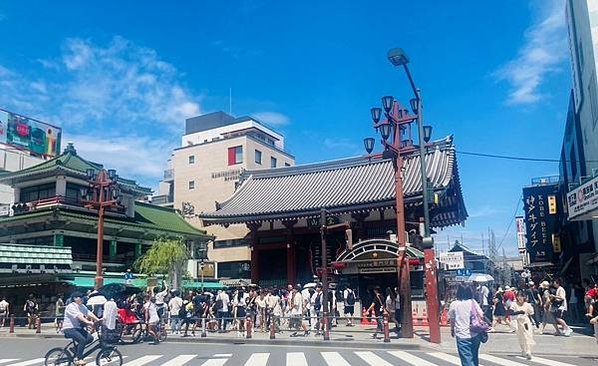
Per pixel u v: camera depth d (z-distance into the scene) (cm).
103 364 1303
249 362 1443
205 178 7050
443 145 3192
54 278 3456
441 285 3106
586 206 2039
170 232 4797
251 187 3769
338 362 1422
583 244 3459
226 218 3206
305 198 3266
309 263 3083
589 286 2189
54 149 6184
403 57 1708
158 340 2036
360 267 2506
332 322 2516
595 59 2636
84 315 1243
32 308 3053
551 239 5031
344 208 2902
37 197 4291
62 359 1258
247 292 2897
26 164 5762
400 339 1939
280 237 3198
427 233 1917
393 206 2803
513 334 2162
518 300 1539
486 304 2456
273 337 2023
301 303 2250
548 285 2141
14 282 3678
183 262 4181
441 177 2820
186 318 2238
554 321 2014
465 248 6581
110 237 4334
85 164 4506
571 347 1662
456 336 952
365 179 3316
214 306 2478
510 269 8962
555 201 4797
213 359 1525
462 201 3250
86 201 2820
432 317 1811
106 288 2438
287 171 3850
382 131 1938
